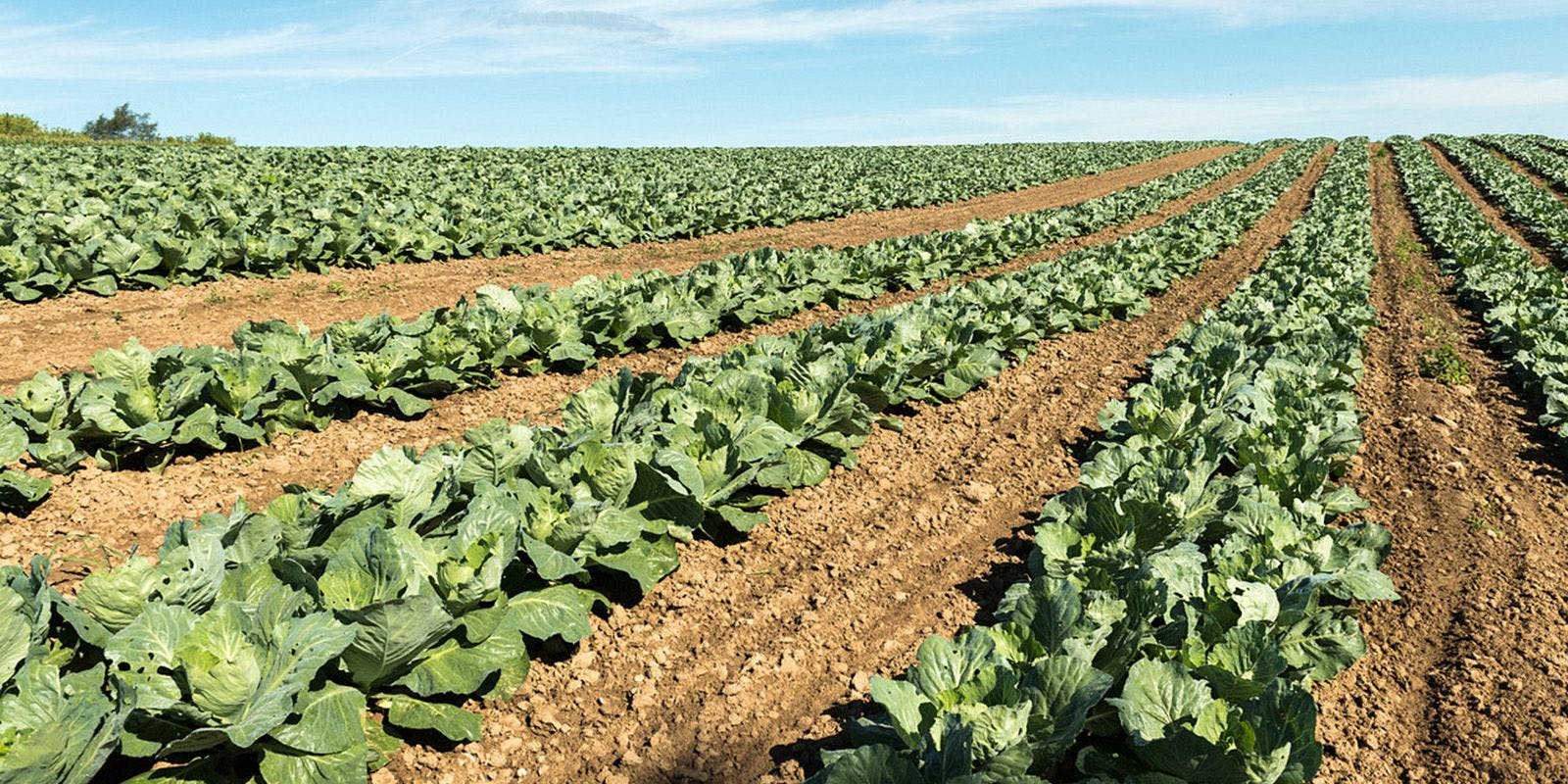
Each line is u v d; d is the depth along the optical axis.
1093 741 4.59
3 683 3.74
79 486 7.49
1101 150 77.81
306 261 16.22
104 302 13.16
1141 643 4.50
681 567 6.61
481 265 18.34
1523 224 30.22
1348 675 5.59
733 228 25.59
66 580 6.23
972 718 3.86
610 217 22.28
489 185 30.36
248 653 3.75
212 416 8.09
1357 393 11.68
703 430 6.62
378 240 17.36
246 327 9.37
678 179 35.00
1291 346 11.98
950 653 4.34
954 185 39.34
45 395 7.61
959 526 7.71
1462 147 65.25
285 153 41.84
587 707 5.16
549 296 12.10
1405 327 15.73
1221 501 6.42
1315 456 7.39
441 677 4.57
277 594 4.12
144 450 8.00
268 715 3.71
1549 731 5.05
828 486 8.24
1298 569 5.47
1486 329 15.71
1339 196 36.81
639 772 4.69
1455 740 5.02
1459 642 5.95
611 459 6.03
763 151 69.50
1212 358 10.79
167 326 12.47
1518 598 6.49
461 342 9.98
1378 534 6.11
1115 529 6.18
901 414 10.20
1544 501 8.33
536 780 4.60
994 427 10.21
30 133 64.69
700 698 5.29
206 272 14.76
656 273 13.25
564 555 5.20
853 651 5.83
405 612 4.11
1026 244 23.39
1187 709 4.02
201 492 7.69
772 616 6.16
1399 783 4.71
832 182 38.38
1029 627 4.60
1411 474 8.91
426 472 5.43
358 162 38.53
